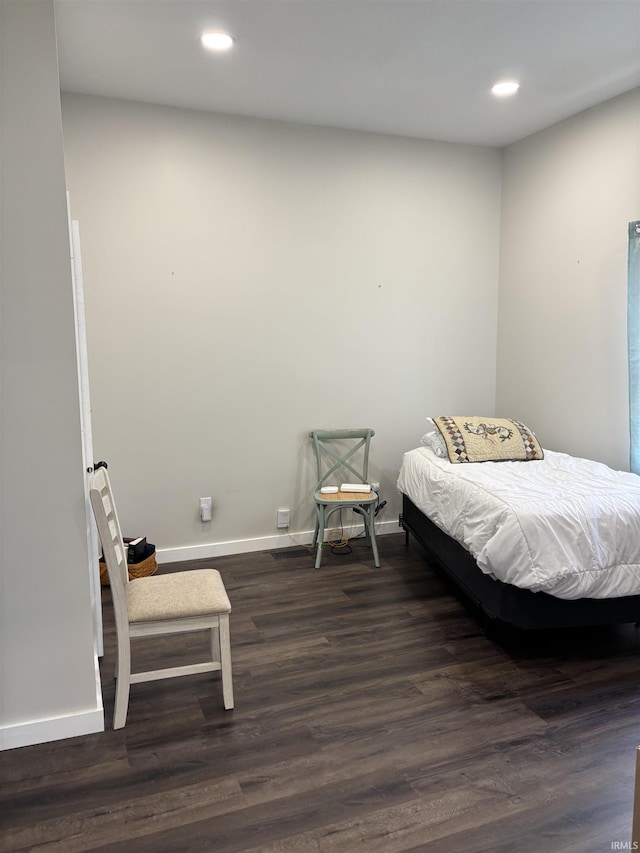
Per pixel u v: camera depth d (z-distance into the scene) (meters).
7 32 1.79
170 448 3.66
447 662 2.57
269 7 2.38
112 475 3.56
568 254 3.71
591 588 2.42
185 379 3.64
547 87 3.18
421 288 4.16
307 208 3.80
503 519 2.50
